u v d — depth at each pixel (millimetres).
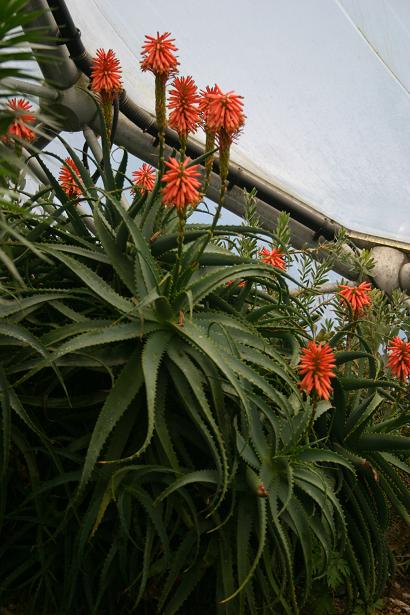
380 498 3238
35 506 2738
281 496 2768
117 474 2609
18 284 2844
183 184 2473
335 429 3301
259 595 2936
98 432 2529
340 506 2926
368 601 3211
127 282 2873
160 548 2803
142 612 2902
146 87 6434
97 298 2850
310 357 2686
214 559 2771
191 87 2750
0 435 2658
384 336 3854
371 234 7441
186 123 2773
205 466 2900
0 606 2789
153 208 3033
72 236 2979
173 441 2795
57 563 2830
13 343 2605
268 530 2850
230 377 2574
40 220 2998
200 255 2727
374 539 3289
